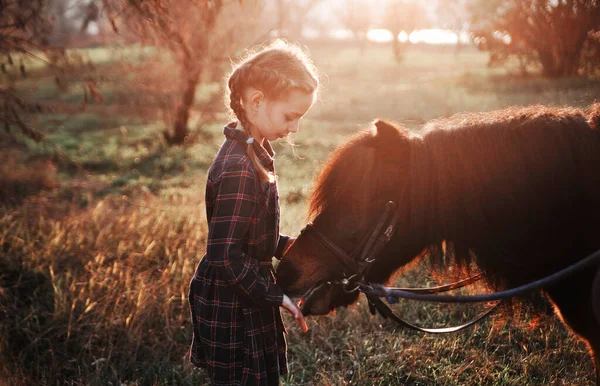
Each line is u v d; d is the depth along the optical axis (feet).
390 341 10.96
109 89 61.57
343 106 56.70
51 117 48.06
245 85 5.85
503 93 47.98
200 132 38.58
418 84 74.74
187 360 10.57
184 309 11.96
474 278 7.45
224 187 5.93
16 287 12.85
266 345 6.68
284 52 5.89
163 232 15.66
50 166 27.66
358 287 6.46
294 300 6.57
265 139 6.50
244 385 6.47
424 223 6.41
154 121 46.01
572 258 6.69
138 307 11.40
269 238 6.54
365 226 6.29
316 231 6.42
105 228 16.20
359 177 6.27
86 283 12.33
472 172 6.39
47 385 9.92
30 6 14.01
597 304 6.22
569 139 6.47
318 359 10.75
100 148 35.55
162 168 30.25
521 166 6.40
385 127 6.38
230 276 5.90
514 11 32.01
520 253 6.75
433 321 11.91
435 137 6.57
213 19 20.79
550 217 6.48
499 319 9.52
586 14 19.25
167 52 28.58
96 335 10.86
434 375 10.05
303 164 29.76
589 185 6.40
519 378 9.76
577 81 22.81
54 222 17.20
